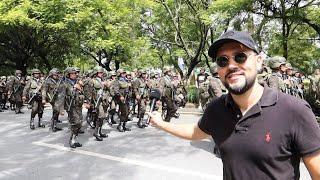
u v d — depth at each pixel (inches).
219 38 70.0
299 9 651.5
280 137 67.6
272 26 850.1
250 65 70.6
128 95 442.9
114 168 271.9
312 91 493.7
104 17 779.4
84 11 722.2
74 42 840.9
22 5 733.3
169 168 270.1
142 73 487.5
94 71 394.6
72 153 321.1
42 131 435.8
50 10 722.8
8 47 953.5
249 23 780.6
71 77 382.6
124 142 369.7
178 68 1069.1
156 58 1037.2
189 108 660.7
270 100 69.7
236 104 73.5
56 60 1013.8
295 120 67.5
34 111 452.1
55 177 249.6
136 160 295.6
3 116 575.8
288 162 68.5
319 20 628.4
